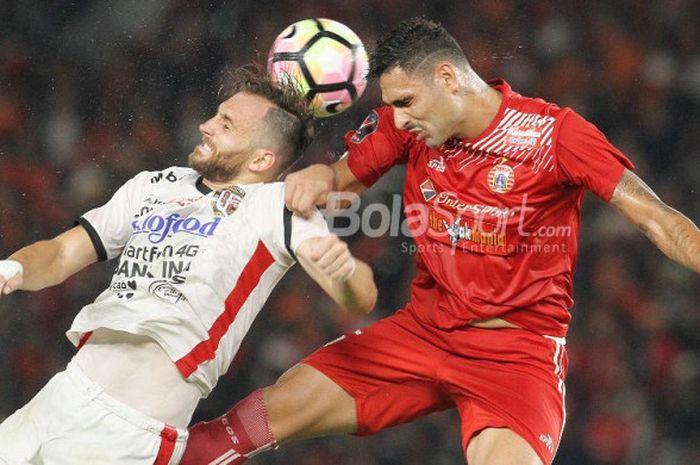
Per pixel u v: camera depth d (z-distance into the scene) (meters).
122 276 12.88
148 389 12.45
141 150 35.69
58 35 37.31
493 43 39.38
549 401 14.19
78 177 35.09
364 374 14.91
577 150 13.82
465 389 14.49
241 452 14.45
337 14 38.66
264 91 13.51
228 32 37.62
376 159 15.27
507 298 14.39
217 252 12.64
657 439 31.02
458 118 14.07
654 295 33.41
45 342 31.47
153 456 12.49
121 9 37.66
